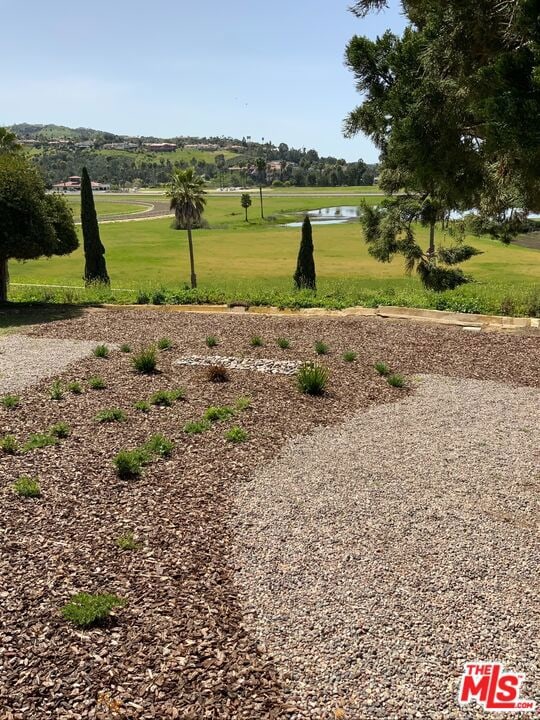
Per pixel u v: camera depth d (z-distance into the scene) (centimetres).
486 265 4319
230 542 546
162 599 463
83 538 546
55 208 1859
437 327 1336
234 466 698
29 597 459
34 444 746
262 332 1320
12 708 362
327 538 550
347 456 722
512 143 454
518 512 591
